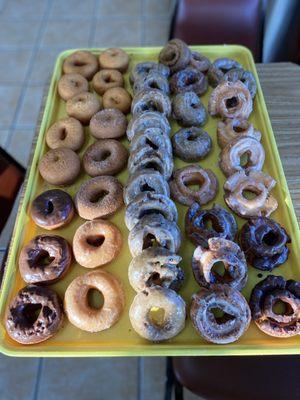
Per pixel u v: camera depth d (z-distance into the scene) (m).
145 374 0.90
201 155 0.67
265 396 0.60
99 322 0.52
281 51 1.06
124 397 0.87
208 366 0.63
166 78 0.75
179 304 0.50
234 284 0.53
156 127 0.64
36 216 0.61
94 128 0.70
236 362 0.63
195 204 0.61
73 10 1.72
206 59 0.80
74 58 0.83
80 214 0.62
